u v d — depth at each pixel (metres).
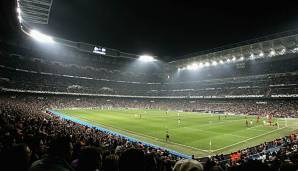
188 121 59.75
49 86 102.50
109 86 129.25
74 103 99.00
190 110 95.50
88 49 120.81
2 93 86.19
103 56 132.88
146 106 112.25
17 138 11.79
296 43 84.31
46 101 92.00
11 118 25.61
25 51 104.06
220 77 112.00
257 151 26.80
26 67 100.62
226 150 31.02
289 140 31.92
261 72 98.00
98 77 128.88
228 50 103.69
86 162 4.31
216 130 46.12
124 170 3.58
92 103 105.12
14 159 3.29
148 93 133.25
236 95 97.12
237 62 108.75
